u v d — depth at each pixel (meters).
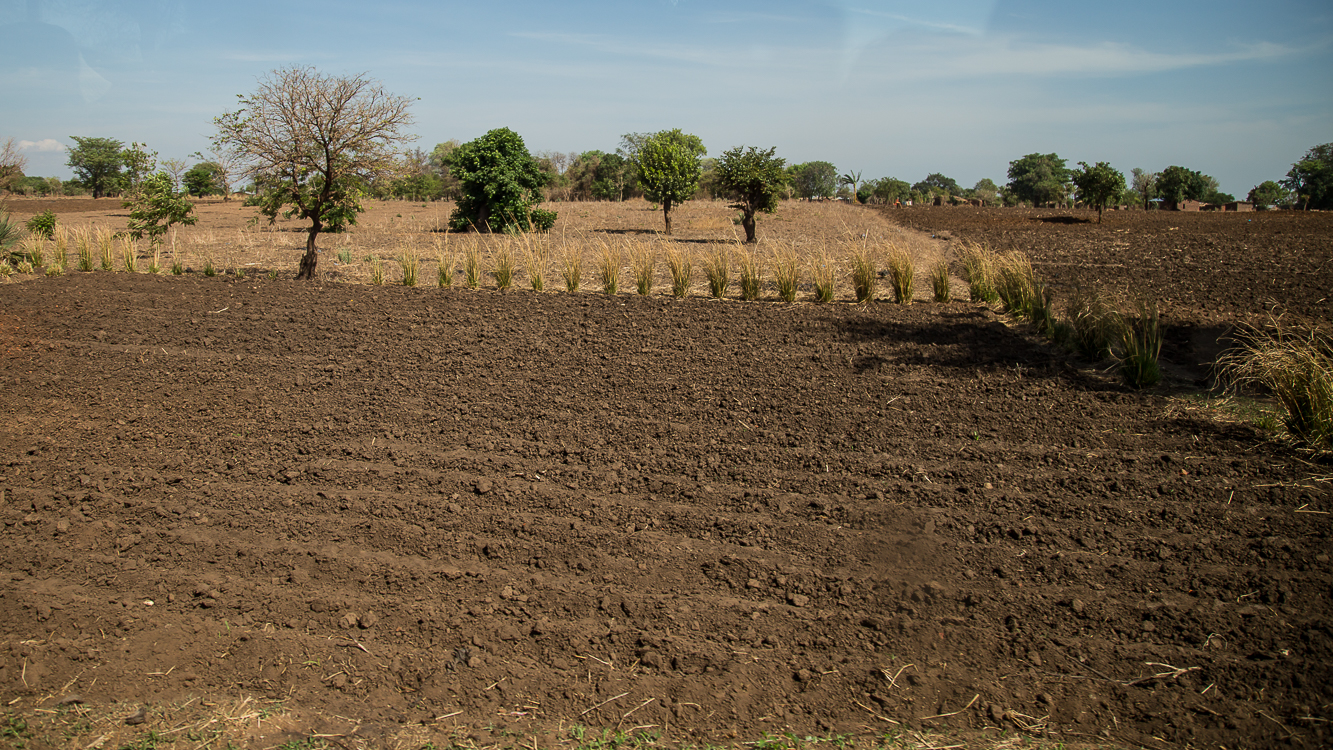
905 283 10.15
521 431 5.52
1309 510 4.11
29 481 4.70
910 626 3.33
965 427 5.46
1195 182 64.81
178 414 5.85
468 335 8.28
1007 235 23.38
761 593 3.58
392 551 3.94
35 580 3.69
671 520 4.22
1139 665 3.07
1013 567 3.72
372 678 3.06
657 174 21.17
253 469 4.86
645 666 3.13
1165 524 4.05
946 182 100.31
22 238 14.53
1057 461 4.85
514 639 3.29
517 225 22.03
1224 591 3.47
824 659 3.16
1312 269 13.30
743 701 2.94
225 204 41.88
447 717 2.87
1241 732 2.72
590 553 3.91
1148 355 6.28
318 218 11.97
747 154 18.84
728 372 6.90
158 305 9.65
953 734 2.77
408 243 17.69
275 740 2.73
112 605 3.50
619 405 6.06
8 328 8.38
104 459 5.02
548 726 2.82
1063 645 3.19
